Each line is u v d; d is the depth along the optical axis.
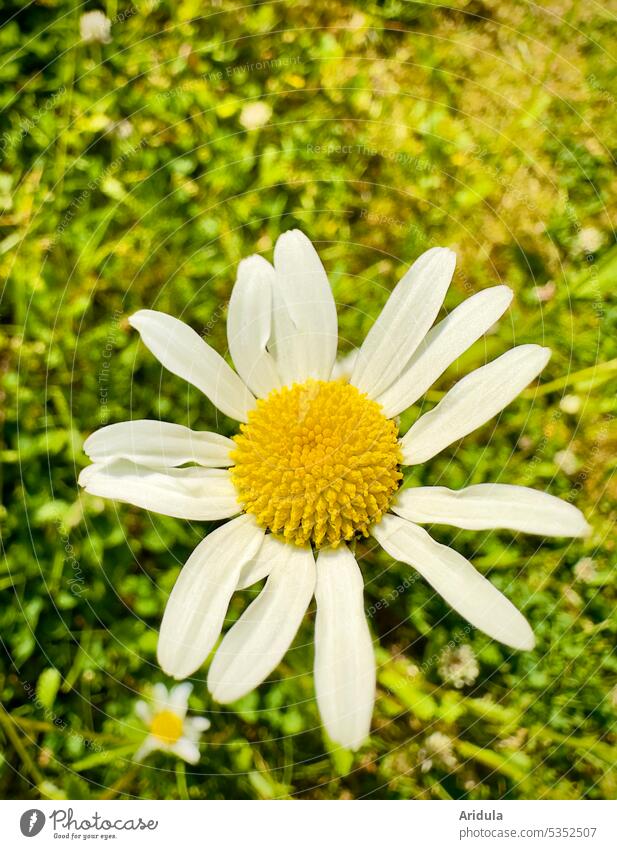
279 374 0.07
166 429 0.07
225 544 0.06
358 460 0.06
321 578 0.06
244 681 0.06
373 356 0.07
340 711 0.06
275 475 0.06
